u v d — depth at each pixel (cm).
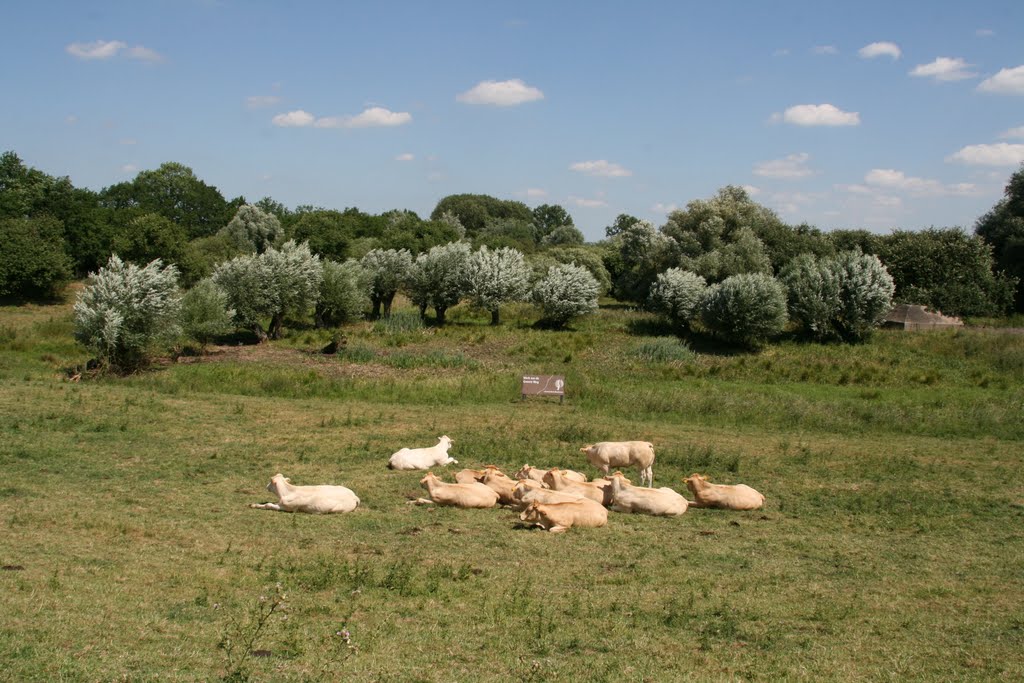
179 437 1944
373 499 1435
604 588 1001
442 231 9381
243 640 770
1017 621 923
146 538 1129
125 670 689
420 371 3431
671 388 3095
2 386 2542
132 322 3128
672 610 924
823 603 972
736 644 835
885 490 1638
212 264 6625
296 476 1591
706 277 5938
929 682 751
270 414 2338
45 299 5947
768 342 4403
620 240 8469
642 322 4997
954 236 5912
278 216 11669
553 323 5000
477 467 1736
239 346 4184
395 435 2062
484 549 1155
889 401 2889
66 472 1544
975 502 1554
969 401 2847
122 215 8319
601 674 738
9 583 888
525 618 881
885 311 4300
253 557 1066
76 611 820
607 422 2392
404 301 6375
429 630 836
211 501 1375
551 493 1357
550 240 13362
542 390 2772
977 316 5381
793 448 2088
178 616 833
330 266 4856
